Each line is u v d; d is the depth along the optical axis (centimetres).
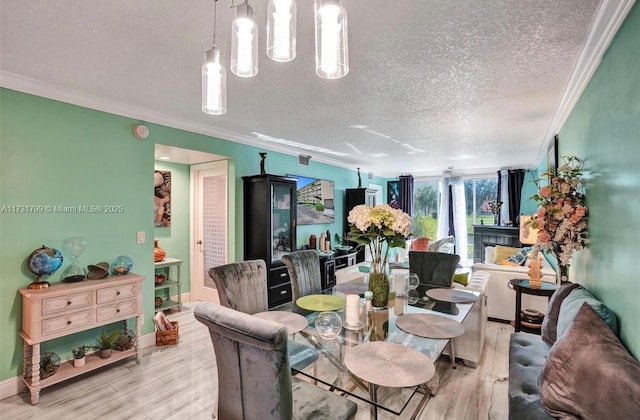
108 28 165
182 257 455
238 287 225
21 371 233
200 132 358
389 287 229
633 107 135
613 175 163
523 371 179
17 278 232
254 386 126
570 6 145
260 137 411
